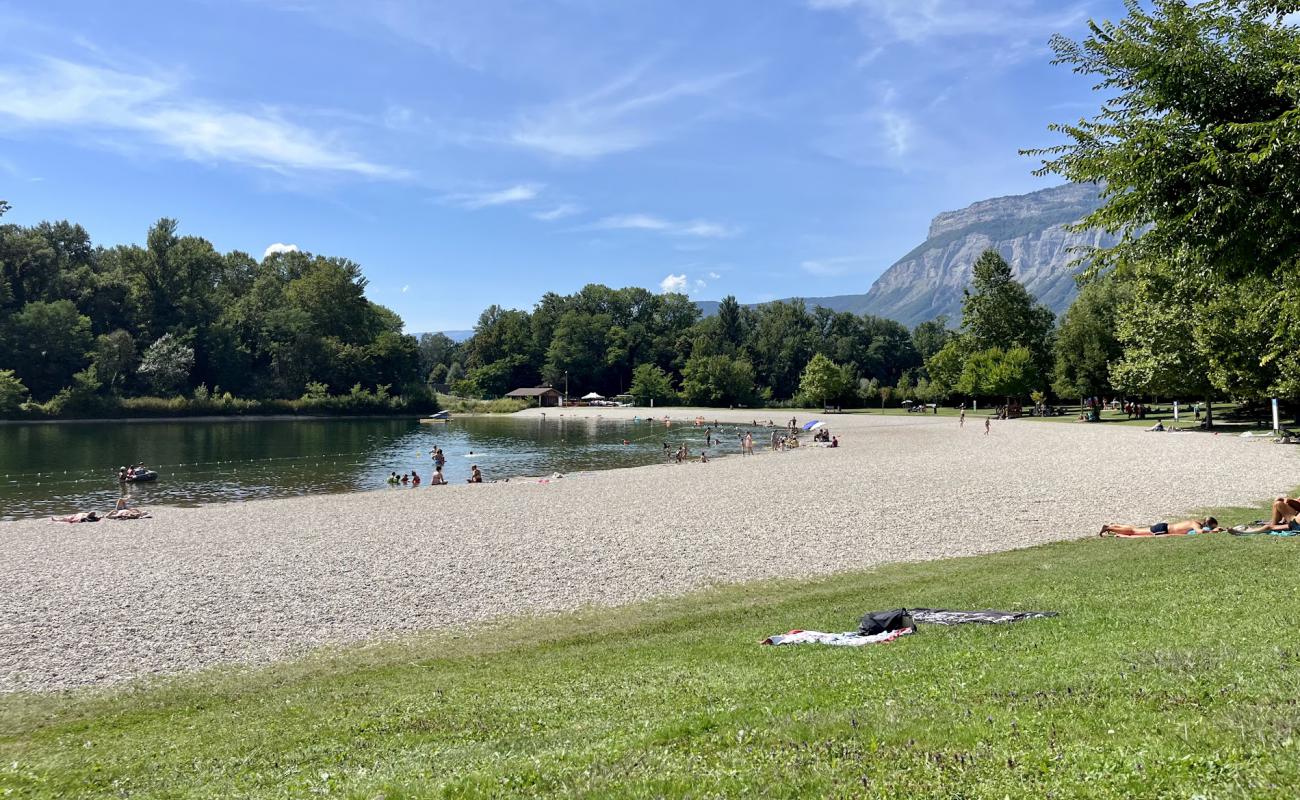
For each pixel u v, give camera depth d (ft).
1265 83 30.73
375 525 77.56
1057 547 59.21
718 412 384.06
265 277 417.08
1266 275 33.17
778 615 42.63
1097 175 34.17
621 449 200.54
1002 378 271.90
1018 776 15.89
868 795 15.66
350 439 233.76
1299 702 18.49
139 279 348.79
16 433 240.12
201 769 23.86
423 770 20.94
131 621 46.14
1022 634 30.63
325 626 45.16
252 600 50.42
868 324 549.95
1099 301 228.43
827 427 263.49
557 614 46.88
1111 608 34.19
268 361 381.40
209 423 313.32
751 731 20.95
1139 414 230.68
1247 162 28.81
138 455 176.45
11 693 35.65
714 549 63.57
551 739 22.85
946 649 29.37
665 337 524.52
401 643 42.11
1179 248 33.24
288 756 24.36
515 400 456.86
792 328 517.55
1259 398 146.10
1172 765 15.49
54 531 77.61
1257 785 14.08
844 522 74.23
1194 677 21.58
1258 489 84.99
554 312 555.69
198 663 39.37
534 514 83.30
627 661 34.22
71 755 27.04
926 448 160.66
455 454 185.78
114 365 313.32
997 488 93.71
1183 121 31.86
